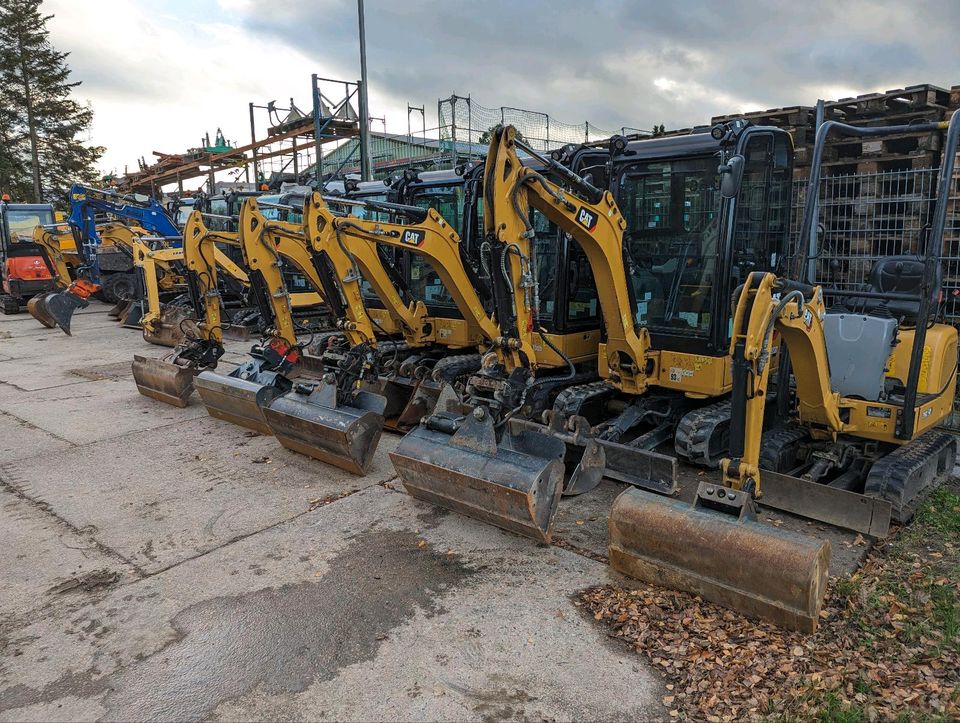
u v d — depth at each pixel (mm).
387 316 9125
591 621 3959
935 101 6988
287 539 5043
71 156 42188
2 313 18500
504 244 5254
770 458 5426
